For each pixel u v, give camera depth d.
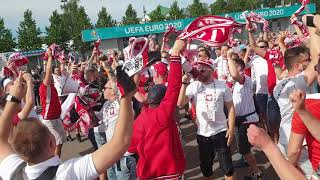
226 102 4.97
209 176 5.29
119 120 2.07
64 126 7.33
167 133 3.60
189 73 4.76
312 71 3.64
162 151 3.59
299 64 3.90
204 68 4.90
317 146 2.96
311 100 2.87
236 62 5.73
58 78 7.70
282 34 6.20
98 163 2.09
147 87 6.14
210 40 3.08
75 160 2.14
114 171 5.37
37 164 2.16
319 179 2.12
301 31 5.69
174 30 4.93
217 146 5.02
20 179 2.20
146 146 3.60
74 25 48.22
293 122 2.96
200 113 5.03
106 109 5.18
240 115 5.70
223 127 5.01
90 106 6.78
